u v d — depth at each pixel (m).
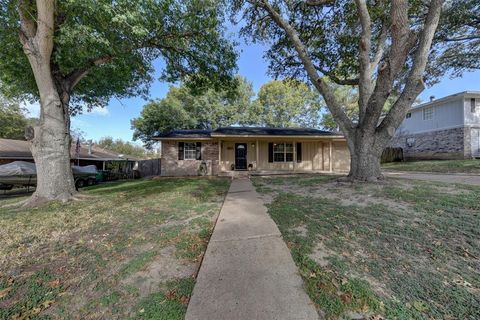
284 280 2.21
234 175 12.99
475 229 3.22
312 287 2.14
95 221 4.34
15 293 2.23
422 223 3.55
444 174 9.47
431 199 4.68
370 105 6.54
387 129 6.61
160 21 6.53
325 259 2.66
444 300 1.98
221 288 2.10
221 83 9.50
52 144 6.29
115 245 3.23
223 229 3.61
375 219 3.80
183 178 12.33
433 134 17.08
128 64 7.15
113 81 9.12
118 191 8.16
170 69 9.05
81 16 5.47
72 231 3.84
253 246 2.96
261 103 28.14
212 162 14.28
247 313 1.78
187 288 2.23
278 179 10.23
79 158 19.59
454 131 15.47
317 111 28.69
